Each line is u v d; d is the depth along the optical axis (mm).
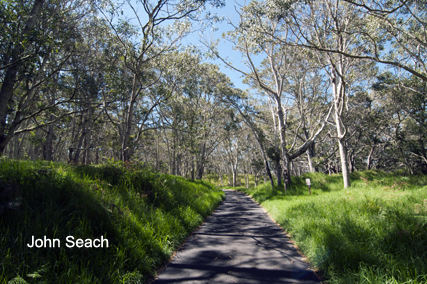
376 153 37188
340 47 12602
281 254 5148
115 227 4605
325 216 6598
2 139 8641
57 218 3971
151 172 9406
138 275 3814
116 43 12812
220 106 27938
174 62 14828
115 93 12648
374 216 5621
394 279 3125
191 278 3996
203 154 31188
